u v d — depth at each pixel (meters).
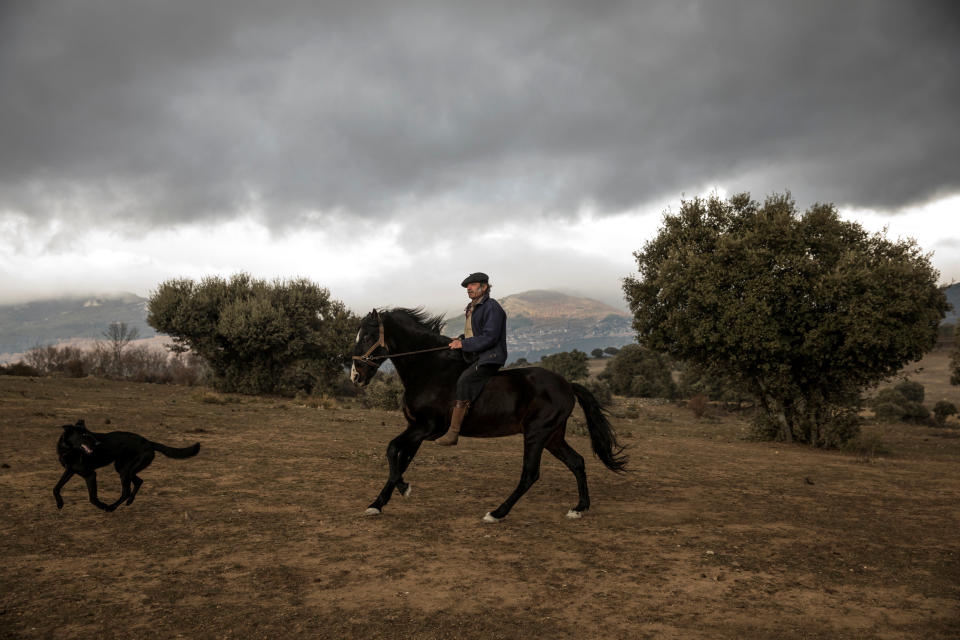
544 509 7.33
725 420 38.38
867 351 16.33
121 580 4.44
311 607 4.00
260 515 6.57
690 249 18.44
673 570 4.99
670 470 11.16
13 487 7.41
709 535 6.22
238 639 3.48
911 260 16.81
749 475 10.88
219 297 35.31
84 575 4.52
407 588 4.41
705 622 3.90
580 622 3.85
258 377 34.69
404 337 6.75
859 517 7.38
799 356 17.62
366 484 8.56
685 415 41.97
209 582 4.45
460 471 10.09
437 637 3.56
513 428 6.77
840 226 17.67
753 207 19.52
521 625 3.78
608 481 9.65
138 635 3.50
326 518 6.52
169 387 35.75
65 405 17.05
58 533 5.63
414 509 7.09
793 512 7.57
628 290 20.22
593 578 4.73
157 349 69.25
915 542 6.16
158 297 34.19
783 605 4.25
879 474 11.70
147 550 5.20
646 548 5.65
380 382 33.12
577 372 66.69
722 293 17.52
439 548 5.46
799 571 5.06
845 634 3.76
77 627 3.59
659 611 4.07
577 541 5.84
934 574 5.06
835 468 12.48
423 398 6.68
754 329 16.64
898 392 46.88
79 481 7.93
